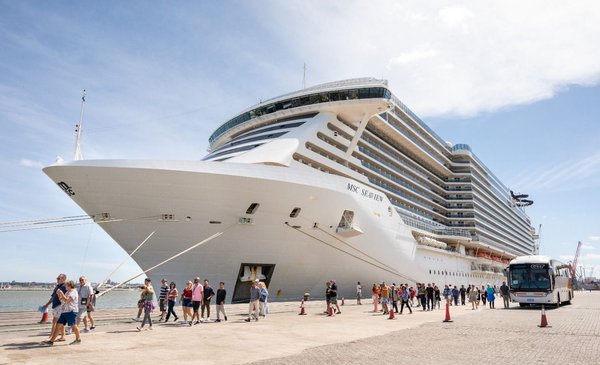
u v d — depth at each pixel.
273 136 28.27
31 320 14.74
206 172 19.17
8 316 15.77
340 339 11.70
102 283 17.70
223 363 8.35
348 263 26.28
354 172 30.02
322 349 9.96
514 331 13.52
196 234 20.33
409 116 40.84
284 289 24.50
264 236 21.84
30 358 8.55
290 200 21.67
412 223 33.81
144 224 19.69
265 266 23.12
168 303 15.55
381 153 35.28
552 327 14.59
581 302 35.47
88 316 12.80
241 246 21.52
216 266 21.50
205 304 15.81
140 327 13.09
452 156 53.38
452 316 19.42
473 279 46.22
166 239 20.16
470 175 51.66
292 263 23.64
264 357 8.98
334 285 19.02
